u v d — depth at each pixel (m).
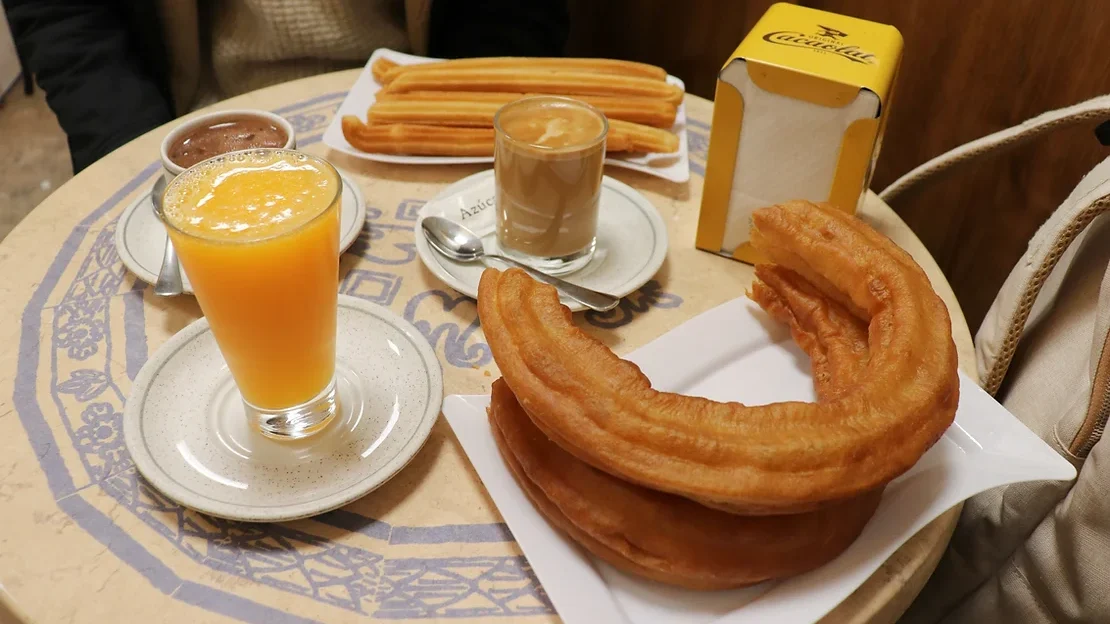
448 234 0.76
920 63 1.10
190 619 0.46
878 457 0.44
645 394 0.46
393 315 0.65
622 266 0.75
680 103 0.95
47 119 2.13
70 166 1.98
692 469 0.43
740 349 0.64
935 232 1.20
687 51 1.45
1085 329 0.65
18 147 2.04
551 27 1.42
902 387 0.47
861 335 0.58
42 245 0.75
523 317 0.50
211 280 0.47
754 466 0.42
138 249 0.73
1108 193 0.60
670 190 0.88
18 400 0.59
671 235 0.81
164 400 0.58
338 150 0.91
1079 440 0.60
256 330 0.50
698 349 0.63
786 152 0.70
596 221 0.75
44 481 0.53
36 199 1.88
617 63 0.97
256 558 0.50
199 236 0.46
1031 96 1.01
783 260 0.63
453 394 0.61
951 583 0.74
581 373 0.46
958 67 1.06
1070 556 0.62
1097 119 0.71
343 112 0.95
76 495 0.53
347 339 0.64
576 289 0.69
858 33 0.73
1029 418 0.68
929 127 1.14
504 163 0.70
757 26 0.75
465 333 0.68
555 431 0.46
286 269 0.48
